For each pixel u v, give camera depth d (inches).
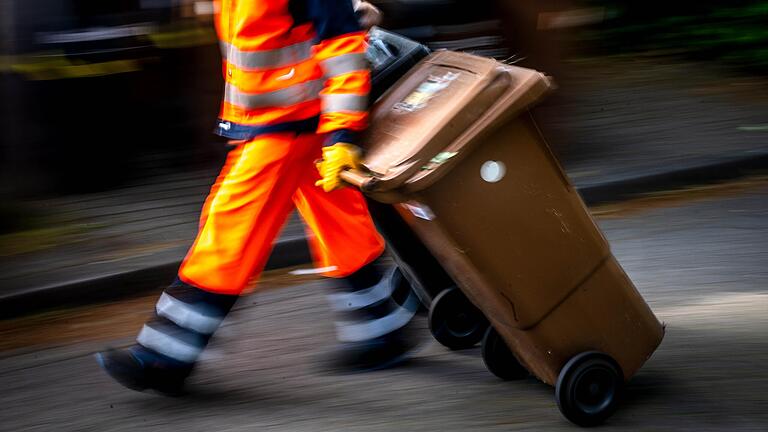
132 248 222.7
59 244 226.2
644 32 387.5
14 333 193.6
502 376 157.1
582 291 138.2
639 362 143.2
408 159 127.9
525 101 128.9
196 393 159.5
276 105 145.4
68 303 204.7
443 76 140.9
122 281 209.0
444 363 166.1
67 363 177.9
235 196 147.9
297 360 171.5
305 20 144.7
